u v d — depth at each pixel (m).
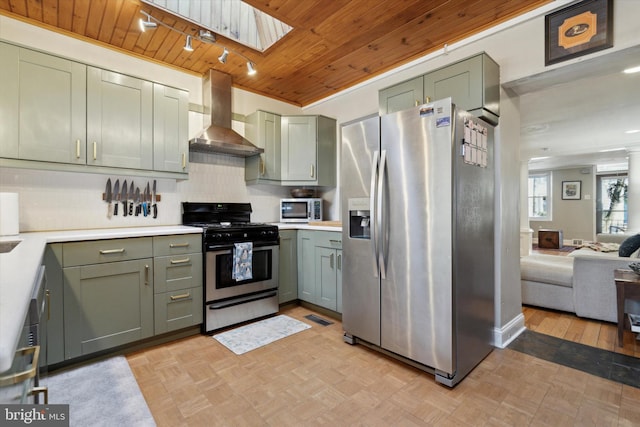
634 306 2.62
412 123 2.02
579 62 2.03
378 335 2.24
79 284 2.04
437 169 1.90
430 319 1.94
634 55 1.92
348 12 2.26
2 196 2.01
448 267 1.86
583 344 2.42
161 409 1.65
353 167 2.39
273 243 3.11
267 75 3.34
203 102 3.28
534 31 2.21
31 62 2.12
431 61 2.83
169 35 2.56
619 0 1.89
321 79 3.46
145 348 2.36
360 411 1.64
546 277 3.22
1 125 2.01
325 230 3.06
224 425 1.54
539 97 3.33
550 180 8.89
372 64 3.10
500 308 2.40
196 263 2.59
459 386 1.86
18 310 0.61
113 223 2.71
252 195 3.70
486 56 2.17
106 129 2.42
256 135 3.50
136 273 2.28
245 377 1.96
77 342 2.03
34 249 1.41
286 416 1.60
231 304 2.78
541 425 1.52
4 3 2.15
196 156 3.25
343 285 2.49
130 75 2.54
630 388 1.82
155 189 2.95
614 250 4.66
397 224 2.10
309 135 3.68
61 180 2.47
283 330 2.73
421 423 1.54
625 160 7.24
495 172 2.41
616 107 3.64
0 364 0.44
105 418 1.57
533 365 2.10
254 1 2.12
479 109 2.15
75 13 2.27
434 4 2.17
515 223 2.64
